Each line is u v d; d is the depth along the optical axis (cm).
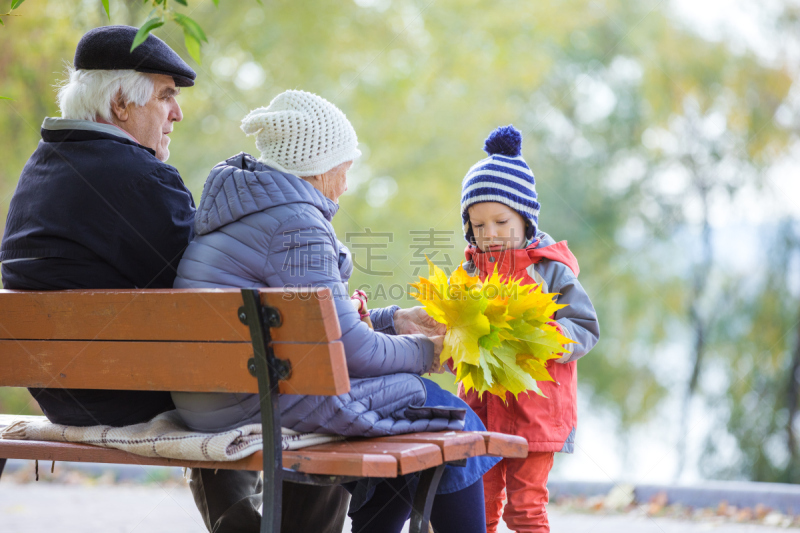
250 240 321
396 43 1622
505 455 327
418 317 392
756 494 654
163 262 359
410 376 345
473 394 435
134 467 849
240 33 1534
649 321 1827
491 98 1652
